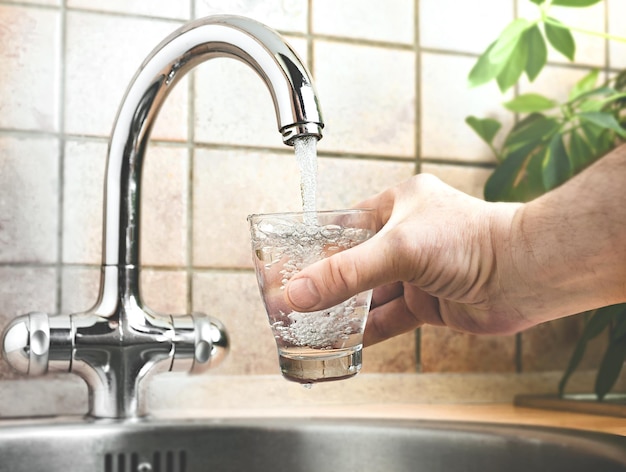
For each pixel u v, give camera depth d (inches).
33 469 27.6
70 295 34.8
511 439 26.8
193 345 29.7
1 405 33.1
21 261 34.2
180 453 29.1
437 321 27.7
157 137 36.4
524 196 40.9
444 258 23.4
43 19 35.4
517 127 42.5
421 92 41.2
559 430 26.5
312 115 22.6
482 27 42.7
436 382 39.5
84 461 28.1
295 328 22.0
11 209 34.3
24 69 35.0
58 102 35.4
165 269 36.0
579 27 45.1
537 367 41.5
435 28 41.8
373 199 26.6
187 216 36.6
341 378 22.4
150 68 27.8
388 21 40.9
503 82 41.6
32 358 27.8
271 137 38.2
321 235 22.0
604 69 45.1
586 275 23.0
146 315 29.5
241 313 36.9
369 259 21.8
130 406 29.5
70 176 35.2
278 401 36.9
